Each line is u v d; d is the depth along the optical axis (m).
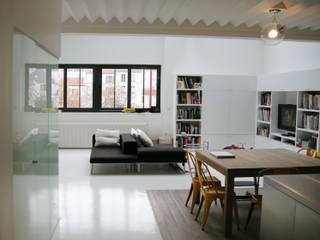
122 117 9.69
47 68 3.56
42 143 3.38
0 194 2.23
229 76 9.07
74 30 5.92
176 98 9.09
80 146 9.50
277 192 2.59
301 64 8.02
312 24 5.86
